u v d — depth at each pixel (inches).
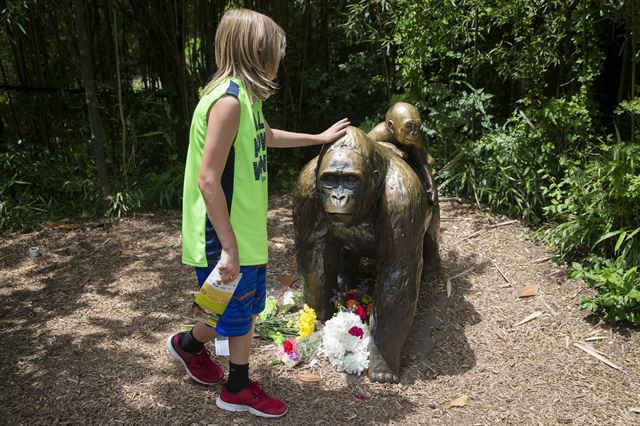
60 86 245.3
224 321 104.3
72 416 111.4
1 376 124.3
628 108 161.5
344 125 118.6
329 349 126.3
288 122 280.7
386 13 247.0
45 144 256.1
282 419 111.1
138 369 126.0
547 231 186.5
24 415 111.8
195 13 251.0
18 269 181.3
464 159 228.2
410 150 142.9
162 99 263.9
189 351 118.4
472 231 200.7
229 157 97.9
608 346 139.0
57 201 236.7
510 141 208.8
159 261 184.9
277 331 137.1
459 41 235.0
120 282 170.6
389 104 248.8
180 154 261.6
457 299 156.9
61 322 147.6
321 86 280.8
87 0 245.6
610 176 161.6
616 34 223.1
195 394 117.7
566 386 124.2
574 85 218.2
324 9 273.0
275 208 232.5
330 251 132.8
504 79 221.5
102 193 226.8
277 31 100.1
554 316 150.6
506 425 111.9
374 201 119.8
